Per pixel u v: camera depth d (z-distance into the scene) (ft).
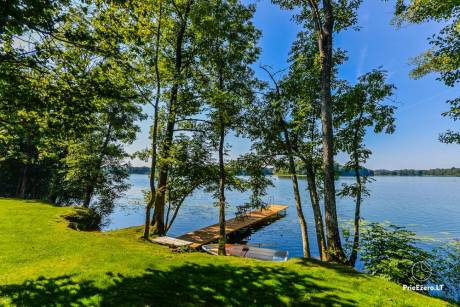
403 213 129.59
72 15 25.23
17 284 19.83
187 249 34.42
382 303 20.40
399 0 36.09
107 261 26.18
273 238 85.40
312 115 45.70
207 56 47.78
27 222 42.24
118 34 27.04
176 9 47.80
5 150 31.19
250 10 46.55
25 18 21.63
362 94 39.75
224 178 47.14
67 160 74.02
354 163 41.93
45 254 27.68
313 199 45.19
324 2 37.17
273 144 46.68
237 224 89.56
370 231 31.96
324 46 36.63
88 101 26.00
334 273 26.32
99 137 78.59
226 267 26.61
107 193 81.66
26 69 25.81
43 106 24.14
